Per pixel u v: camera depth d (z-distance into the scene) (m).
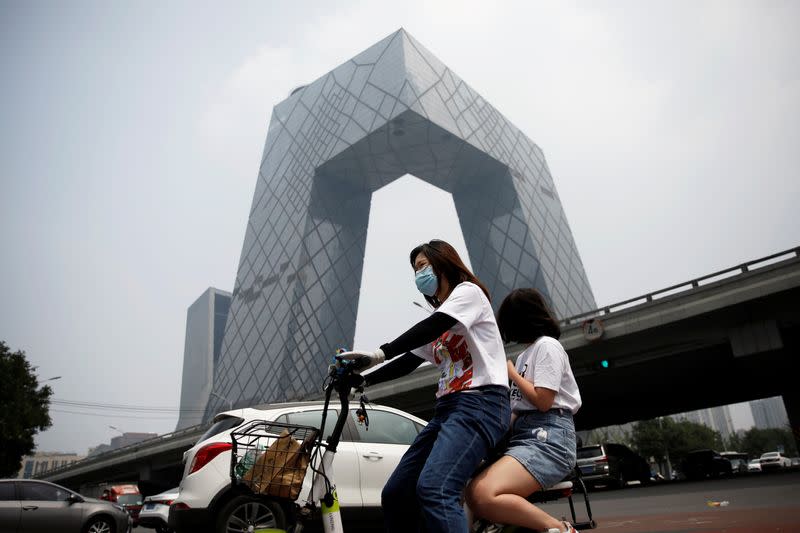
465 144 86.81
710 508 7.02
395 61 85.19
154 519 9.65
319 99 97.38
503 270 91.19
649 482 23.53
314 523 4.81
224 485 4.91
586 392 30.11
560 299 89.94
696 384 30.20
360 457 5.55
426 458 2.03
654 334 22.06
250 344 83.50
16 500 9.44
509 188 94.88
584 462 18.20
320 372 75.38
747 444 91.69
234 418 5.48
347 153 84.75
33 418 32.41
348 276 86.31
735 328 20.12
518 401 2.23
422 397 29.47
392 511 2.06
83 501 10.03
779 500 7.07
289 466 2.03
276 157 102.44
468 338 1.98
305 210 84.38
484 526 2.09
